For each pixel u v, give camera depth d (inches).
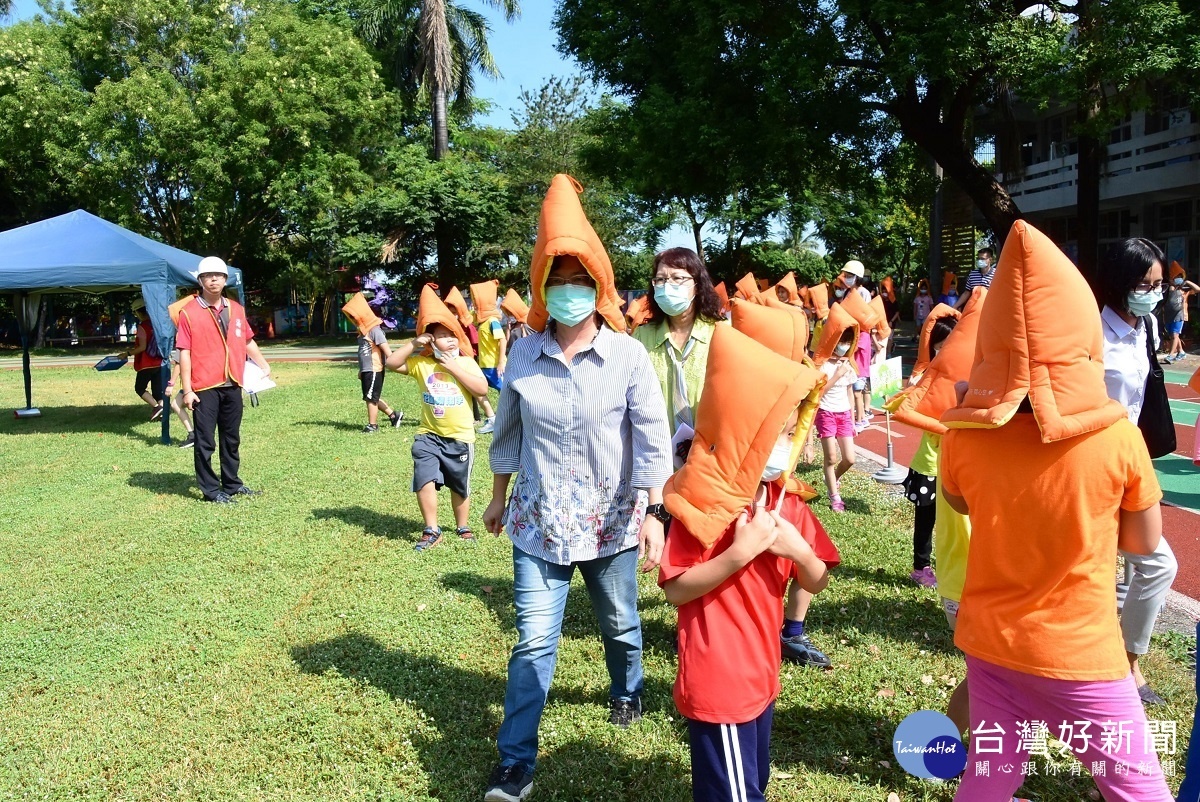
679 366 163.5
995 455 95.0
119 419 518.6
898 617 183.3
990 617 96.1
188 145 1161.4
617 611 135.0
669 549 99.7
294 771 132.2
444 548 238.4
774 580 100.0
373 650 173.3
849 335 255.9
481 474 341.4
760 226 1385.3
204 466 297.6
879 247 1561.3
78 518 278.4
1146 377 141.8
